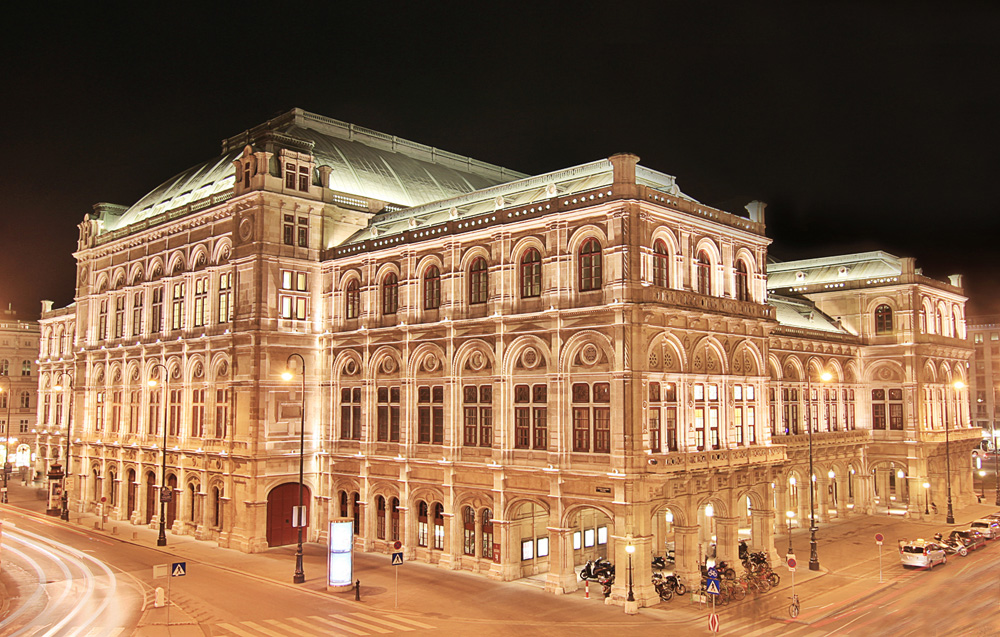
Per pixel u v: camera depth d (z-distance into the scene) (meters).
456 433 45.78
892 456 64.88
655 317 39.44
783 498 57.12
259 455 51.00
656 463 37.69
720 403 43.91
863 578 42.78
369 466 50.78
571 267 41.00
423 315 49.19
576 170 46.31
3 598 38.22
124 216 72.94
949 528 58.84
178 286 60.75
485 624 33.78
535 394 42.34
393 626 33.28
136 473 61.81
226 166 63.25
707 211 44.44
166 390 59.75
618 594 37.09
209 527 54.34
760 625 33.62
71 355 85.50
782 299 66.69
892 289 66.31
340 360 53.88
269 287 52.88
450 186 70.75
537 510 44.47
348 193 59.22
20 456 101.31
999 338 134.38
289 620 34.12
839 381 65.44
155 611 35.50
